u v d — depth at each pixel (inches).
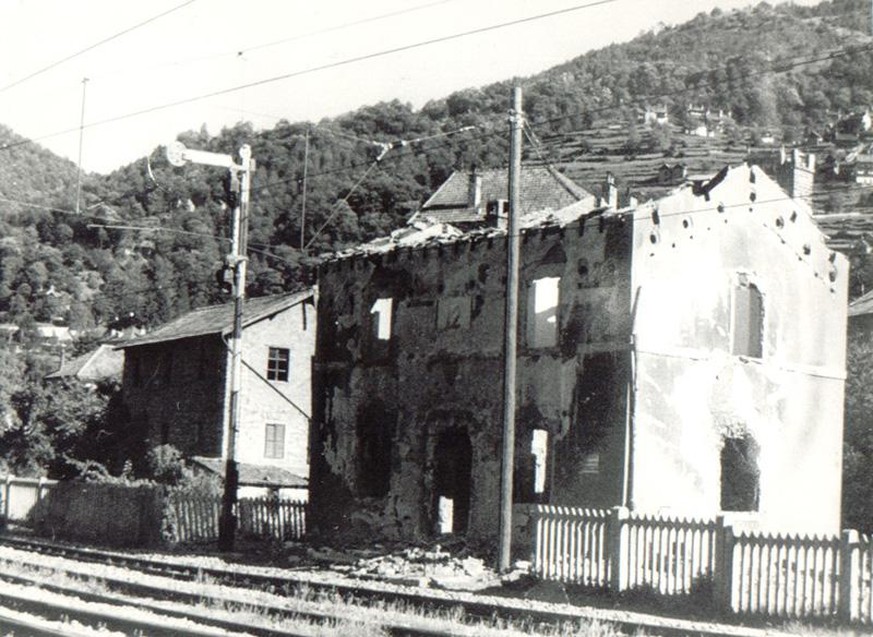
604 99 6525.6
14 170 6299.2
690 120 6210.6
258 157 2952.8
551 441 1083.3
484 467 1148.5
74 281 5329.7
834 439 1221.1
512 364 947.3
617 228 1054.4
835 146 5359.3
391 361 1273.4
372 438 1304.1
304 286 2655.0
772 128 6112.2
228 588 824.3
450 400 1195.9
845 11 7431.1
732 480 1167.6
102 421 2105.1
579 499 1047.6
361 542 1226.0
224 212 3454.7
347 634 579.5
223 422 2038.6
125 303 4320.9
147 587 789.2
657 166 5128.0
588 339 1063.6
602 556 845.2
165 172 3718.0
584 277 1078.4
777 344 1169.4
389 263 1295.5
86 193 4512.8
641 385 1029.2
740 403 1122.0
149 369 2269.9
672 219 1075.9
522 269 1143.0
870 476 1444.4
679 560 794.8
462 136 3253.0
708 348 1096.8
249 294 2719.0
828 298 1230.9
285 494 1926.7
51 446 2022.6
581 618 660.1
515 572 907.4
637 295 1034.7
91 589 807.7
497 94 3752.5
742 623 723.4
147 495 1296.8
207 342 2116.1
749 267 1144.8
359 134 3169.3
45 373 3139.8
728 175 1133.7
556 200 2197.3
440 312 1223.5
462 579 906.1
